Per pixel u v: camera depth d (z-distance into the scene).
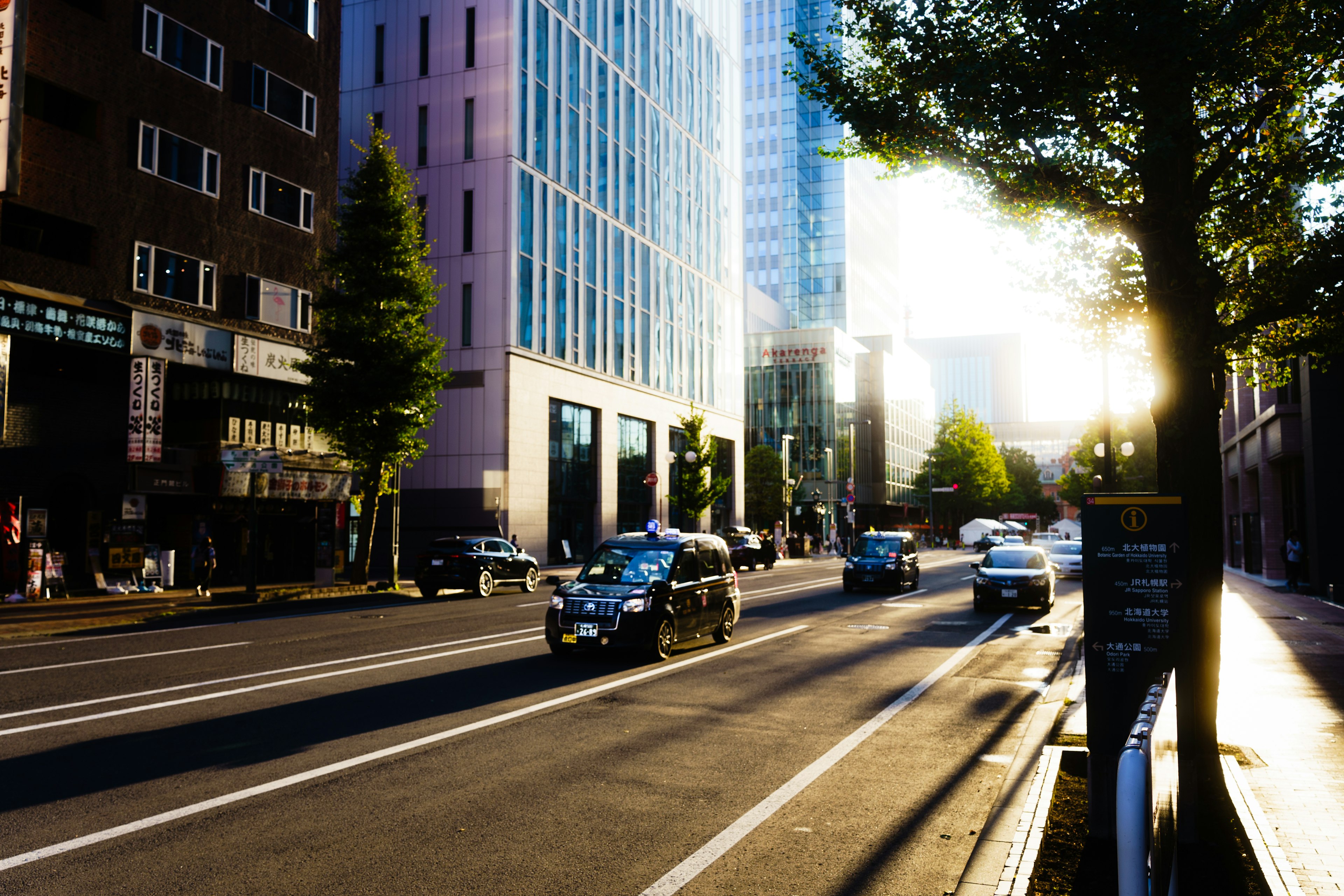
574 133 42.62
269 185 27.61
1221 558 6.36
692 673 11.62
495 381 37.03
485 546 25.22
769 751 7.67
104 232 22.45
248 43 27.05
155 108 23.95
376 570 37.09
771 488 69.69
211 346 25.12
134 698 9.45
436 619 17.78
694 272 55.12
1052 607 21.14
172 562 24.34
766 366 84.75
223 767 6.80
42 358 21.52
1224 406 6.77
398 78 39.94
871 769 7.17
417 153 39.25
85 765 6.80
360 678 10.84
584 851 5.20
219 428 25.52
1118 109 6.39
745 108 100.50
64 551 22.12
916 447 109.00
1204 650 6.29
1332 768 6.74
